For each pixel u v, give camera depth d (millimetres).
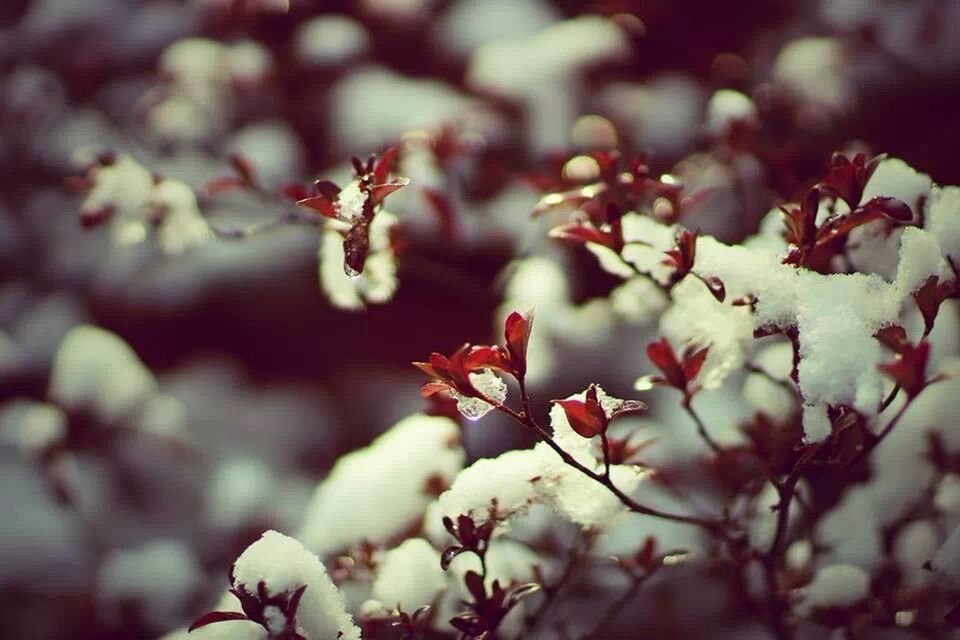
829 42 2527
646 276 1688
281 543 1638
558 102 2709
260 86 3051
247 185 1769
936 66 2529
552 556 1726
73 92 3418
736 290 1646
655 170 2574
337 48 2992
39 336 3223
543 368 2082
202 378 3109
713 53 2828
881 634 1720
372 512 1724
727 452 1679
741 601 1775
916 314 1728
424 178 1838
